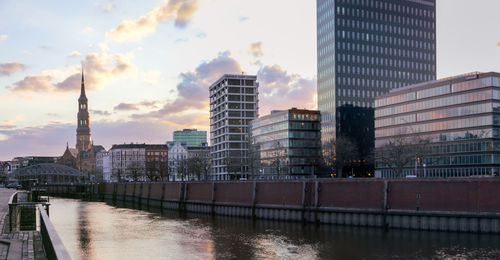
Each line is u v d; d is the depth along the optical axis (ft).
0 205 233.14
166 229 296.71
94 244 238.48
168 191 507.30
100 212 437.58
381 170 563.48
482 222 241.55
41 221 107.14
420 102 530.68
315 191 307.37
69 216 393.29
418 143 465.88
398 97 562.66
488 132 449.89
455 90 488.85
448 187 253.85
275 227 294.87
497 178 239.50
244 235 263.08
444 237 236.02
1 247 109.19
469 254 196.24
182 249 221.46
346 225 288.92
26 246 110.63
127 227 308.81
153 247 228.02
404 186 268.62
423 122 524.93
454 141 485.15
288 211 323.16
